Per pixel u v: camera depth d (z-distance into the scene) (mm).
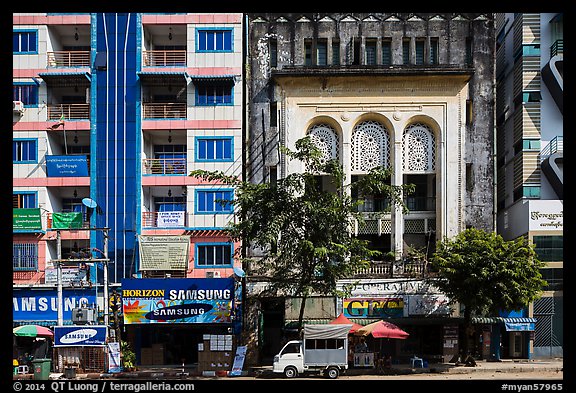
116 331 32969
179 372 31125
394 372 30703
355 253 32344
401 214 39344
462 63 39781
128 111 39031
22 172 38906
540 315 35875
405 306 36156
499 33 44375
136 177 38500
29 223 37969
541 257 36250
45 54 39625
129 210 38312
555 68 37625
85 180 38781
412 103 39281
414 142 39812
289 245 31344
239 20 39531
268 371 31266
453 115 39094
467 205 38812
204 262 38000
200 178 38531
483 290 31219
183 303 35469
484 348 35406
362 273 36562
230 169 38562
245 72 40062
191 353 36812
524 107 38406
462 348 34594
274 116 39750
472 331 33062
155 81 39281
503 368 31281
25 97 39656
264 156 39281
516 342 36062
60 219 37125
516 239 35812
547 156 37969
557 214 36500
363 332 31375
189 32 39500
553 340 35719
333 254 30969
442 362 34844
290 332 36281
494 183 38875
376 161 39750
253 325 36469
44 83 39625
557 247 36312
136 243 37875
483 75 39500
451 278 32156
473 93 39406
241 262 35938
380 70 38688
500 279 31219
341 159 39250
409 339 36562
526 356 35688
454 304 36094
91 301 36875
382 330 30766
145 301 35469
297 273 33719
